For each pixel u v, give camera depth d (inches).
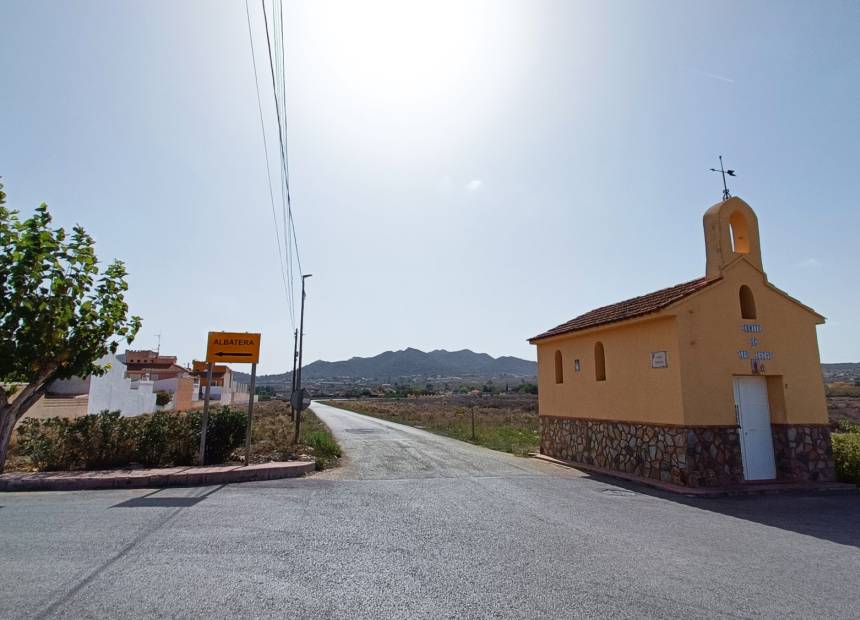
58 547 240.8
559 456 649.0
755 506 374.9
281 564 222.7
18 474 429.7
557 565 228.4
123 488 404.5
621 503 373.7
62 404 934.4
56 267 458.0
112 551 236.1
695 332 462.6
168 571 211.2
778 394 484.4
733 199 503.5
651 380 489.4
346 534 272.1
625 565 230.8
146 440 490.3
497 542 262.8
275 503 347.3
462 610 178.9
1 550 235.9
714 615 179.5
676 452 452.8
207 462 510.6
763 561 242.4
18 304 435.5
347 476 473.4
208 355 502.3
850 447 490.3
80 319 481.7
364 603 183.3
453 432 1077.8
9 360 439.8
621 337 538.6
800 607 188.4
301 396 760.3
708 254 505.7
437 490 404.8
